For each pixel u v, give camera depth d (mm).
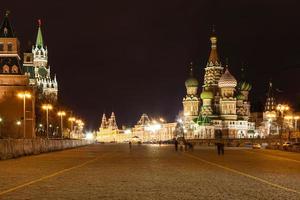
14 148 64938
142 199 20922
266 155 75438
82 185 26969
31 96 123250
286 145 100562
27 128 122625
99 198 21250
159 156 70625
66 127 180375
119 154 79625
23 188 25344
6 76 124625
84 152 90750
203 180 30219
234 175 34312
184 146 113625
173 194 22750
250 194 22688
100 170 39625
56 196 21922
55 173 36156
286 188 25344
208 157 67125
